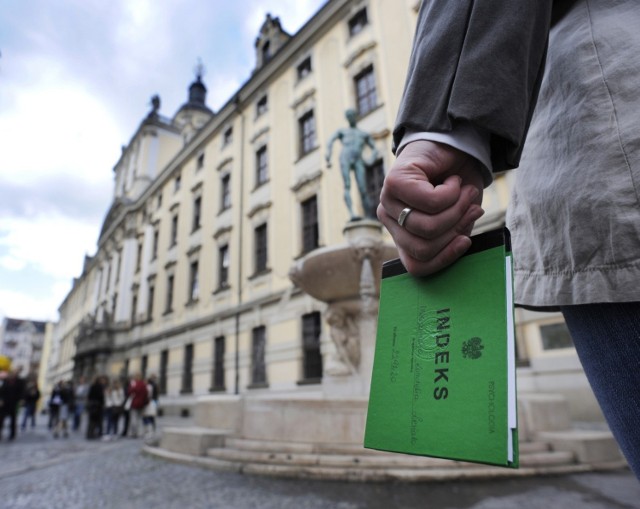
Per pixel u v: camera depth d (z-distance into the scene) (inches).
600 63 23.3
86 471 183.5
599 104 22.6
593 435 167.2
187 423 503.8
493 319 18.6
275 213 580.7
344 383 189.5
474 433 17.1
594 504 108.7
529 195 26.7
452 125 21.6
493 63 21.8
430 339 20.7
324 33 578.2
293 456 155.5
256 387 524.1
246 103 708.0
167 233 882.8
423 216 20.3
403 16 471.8
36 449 302.8
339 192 490.9
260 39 777.6
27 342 3383.4
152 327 844.0
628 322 20.1
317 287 191.0
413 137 23.0
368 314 191.6
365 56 506.3
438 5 26.1
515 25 22.5
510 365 17.1
